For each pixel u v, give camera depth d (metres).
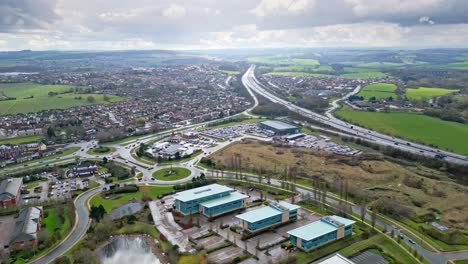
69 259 167.88
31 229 189.38
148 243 190.50
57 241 189.12
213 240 190.12
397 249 177.38
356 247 179.25
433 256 170.88
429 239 187.00
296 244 181.50
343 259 153.88
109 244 190.38
